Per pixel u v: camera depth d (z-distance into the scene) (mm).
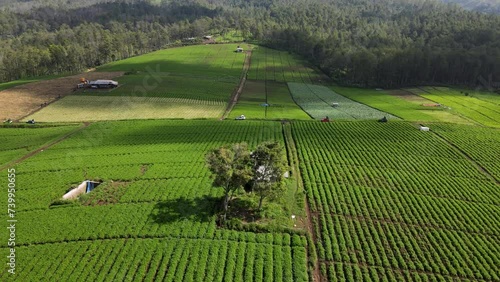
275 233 50156
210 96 124812
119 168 68125
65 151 76125
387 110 114312
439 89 145125
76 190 60656
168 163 70312
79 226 50531
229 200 57219
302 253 46406
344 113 110375
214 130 90375
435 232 51375
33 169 67250
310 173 67875
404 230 52031
